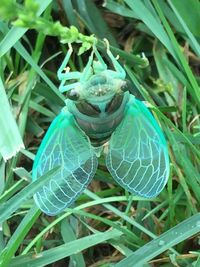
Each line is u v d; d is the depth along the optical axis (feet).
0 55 0.73
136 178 0.61
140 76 0.86
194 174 0.72
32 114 0.85
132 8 0.79
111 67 0.84
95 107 0.55
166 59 0.84
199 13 0.83
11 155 0.66
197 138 0.75
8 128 0.67
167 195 0.75
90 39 0.45
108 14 0.93
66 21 0.91
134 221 0.72
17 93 0.84
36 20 0.37
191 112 0.83
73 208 0.73
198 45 0.79
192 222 0.66
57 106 0.85
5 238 0.76
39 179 0.58
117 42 0.93
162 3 0.87
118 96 0.56
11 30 0.73
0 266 0.64
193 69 0.91
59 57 0.91
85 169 0.61
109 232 0.71
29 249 0.73
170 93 0.85
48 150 0.60
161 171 0.61
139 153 0.61
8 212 0.60
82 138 0.59
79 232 0.76
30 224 0.65
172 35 0.77
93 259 0.78
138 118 0.60
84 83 0.55
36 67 0.77
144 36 0.92
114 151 0.61
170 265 0.73
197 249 0.75
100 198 0.74
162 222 0.77
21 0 0.82
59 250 0.69
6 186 0.76
